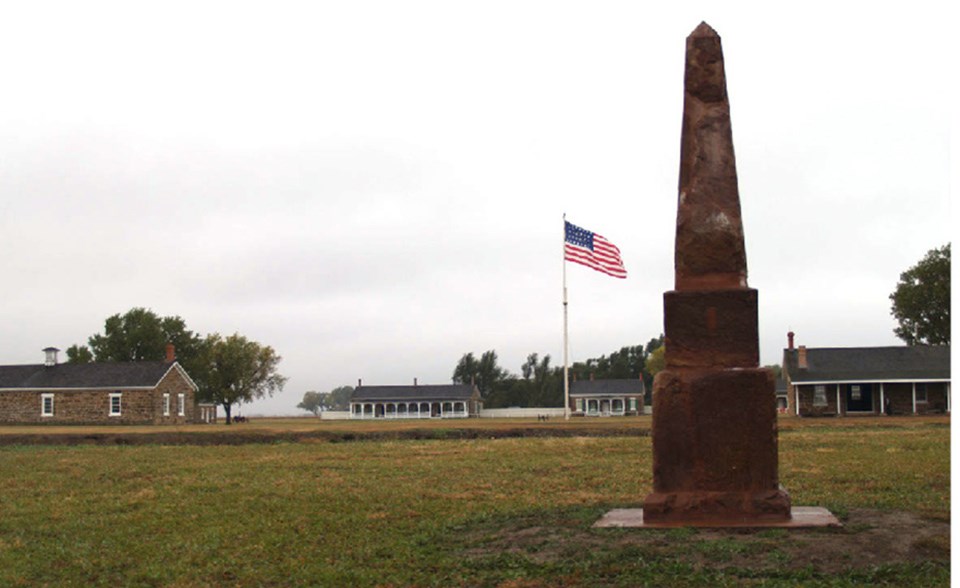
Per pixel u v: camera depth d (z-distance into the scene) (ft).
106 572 36.86
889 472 63.93
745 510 38.88
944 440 95.40
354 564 36.96
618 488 59.11
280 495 57.93
